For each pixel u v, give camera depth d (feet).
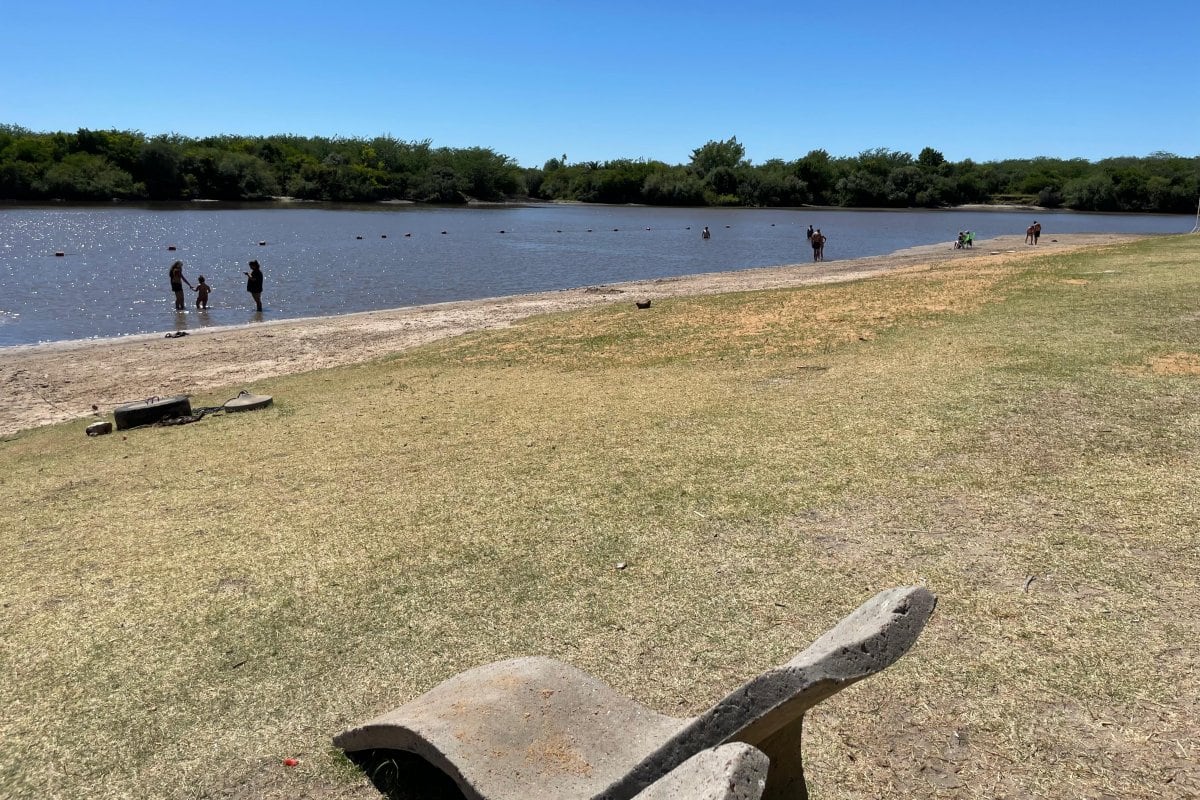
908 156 414.21
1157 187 341.41
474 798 10.02
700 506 21.04
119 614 17.39
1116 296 47.39
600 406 31.96
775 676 8.43
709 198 396.16
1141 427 24.45
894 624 8.71
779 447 24.99
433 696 12.44
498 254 147.13
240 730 13.46
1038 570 16.81
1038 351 34.76
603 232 211.00
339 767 12.48
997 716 12.70
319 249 152.76
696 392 33.14
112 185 289.94
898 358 36.09
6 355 58.85
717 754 7.31
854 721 12.84
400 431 30.50
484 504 22.16
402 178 369.71
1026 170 423.64
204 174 315.58
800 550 18.42
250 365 52.70
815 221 274.98
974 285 56.70
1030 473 21.63
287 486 24.99
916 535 18.72
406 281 107.34
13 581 19.36
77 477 27.81
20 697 14.64
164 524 22.52
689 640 15.28
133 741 13.29
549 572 18.16
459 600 17.21
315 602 17.46
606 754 10.72
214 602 17.71
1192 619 14.75
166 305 87.04
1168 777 11.28
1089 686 13.20
